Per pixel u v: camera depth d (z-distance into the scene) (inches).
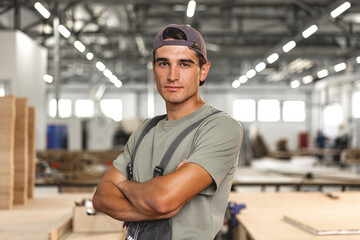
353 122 582.6
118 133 421.1
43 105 347.6
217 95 768.9
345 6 219.9
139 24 364.2
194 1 224.2
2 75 272.4
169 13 369.7
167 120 45.6
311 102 770.2
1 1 301.1
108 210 42.8
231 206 80.1
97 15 365.1
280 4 349.4
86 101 726.5
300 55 462.3
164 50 42.0
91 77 510.0
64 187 163.5
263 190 179.2
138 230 41.0
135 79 704.4
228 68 633.0
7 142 91.0
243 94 770.2
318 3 322.7
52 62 511.8
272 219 74.2
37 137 330.0
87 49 293.6
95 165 216.5
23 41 289.4
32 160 105.4
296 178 171.8
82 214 71.3
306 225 65.6
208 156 39.8
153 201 37.9
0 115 91.7
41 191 272.2
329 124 696.4
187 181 38.2
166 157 41.7
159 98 738.8
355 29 414.3
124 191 41.7
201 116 43.5
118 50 480.4
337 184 155.9
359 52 458.3
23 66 289.7
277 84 762.8
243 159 305.3
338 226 64.6
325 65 555.2
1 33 273.7
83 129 415.2
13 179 96.2
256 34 389.4
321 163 450.3
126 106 739.4
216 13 371.6
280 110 769.6
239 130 43.1
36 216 83.0
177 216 40.1
